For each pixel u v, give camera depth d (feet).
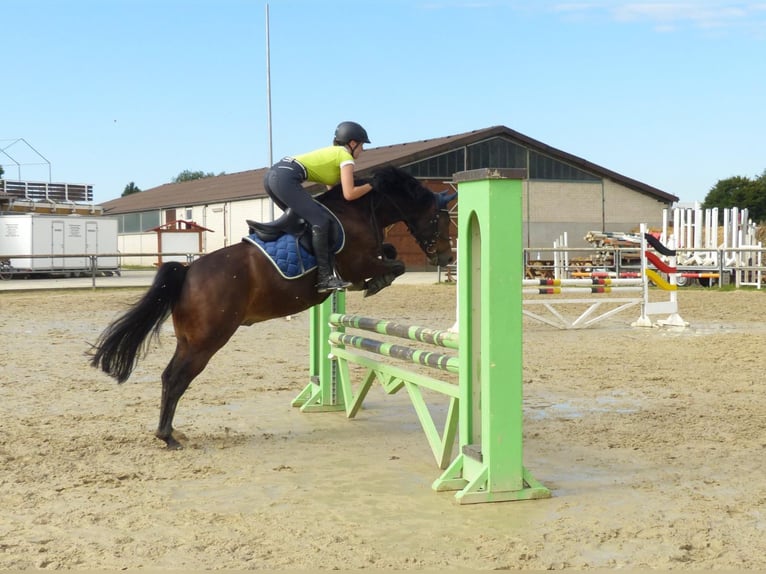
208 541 13.88
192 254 77.92
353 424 23.73
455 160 116.67
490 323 15.97
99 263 104.17
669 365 33.19
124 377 20.35
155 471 18.51
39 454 19.72
